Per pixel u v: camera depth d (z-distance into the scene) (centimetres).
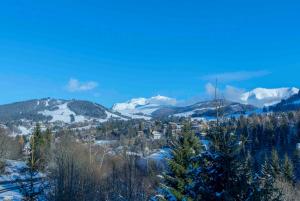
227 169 1227
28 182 3102
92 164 3244
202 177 1288
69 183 2112
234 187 1195
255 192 1190
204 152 1300
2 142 5816
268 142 10344
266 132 10488
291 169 5203
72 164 2180
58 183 2122
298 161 7481
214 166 1266
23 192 2777
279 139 10775
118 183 2411
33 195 2580
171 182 2138
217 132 1279
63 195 2075
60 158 2359
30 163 3434
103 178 2791
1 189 3950
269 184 1248
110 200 2284
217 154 1260
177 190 1969
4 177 4809
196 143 2256
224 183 1248
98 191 2295
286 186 2769
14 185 4200
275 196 1276
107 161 4519
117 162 4081
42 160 3709
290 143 10825
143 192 2303
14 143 7606
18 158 7206
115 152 5728
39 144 6450
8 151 6669
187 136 2297
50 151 4391
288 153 9775
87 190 2183
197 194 1274
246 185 1196
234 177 1221
